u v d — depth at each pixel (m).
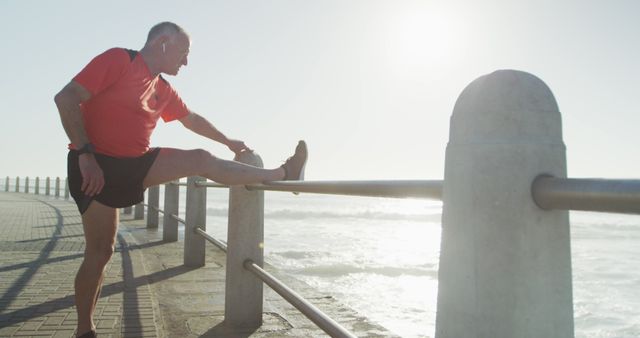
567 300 1.09
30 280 4.95
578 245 17.83
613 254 14.72
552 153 1.11
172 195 8.44
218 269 5.94
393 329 5.14
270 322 3.75
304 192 2.69
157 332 3.39
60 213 14.40
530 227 1.08
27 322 3.53
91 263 2.90
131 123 2.93
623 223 31.03
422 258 11.80
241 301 3.65
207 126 3.69
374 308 6.26
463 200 1.15
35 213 14.20
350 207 51.81
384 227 24.19
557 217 1.10
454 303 1.16
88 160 2.71
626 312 7.04
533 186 1.08
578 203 0.97
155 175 3.03
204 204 6.14
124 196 2.93
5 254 6.58
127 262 6.19
